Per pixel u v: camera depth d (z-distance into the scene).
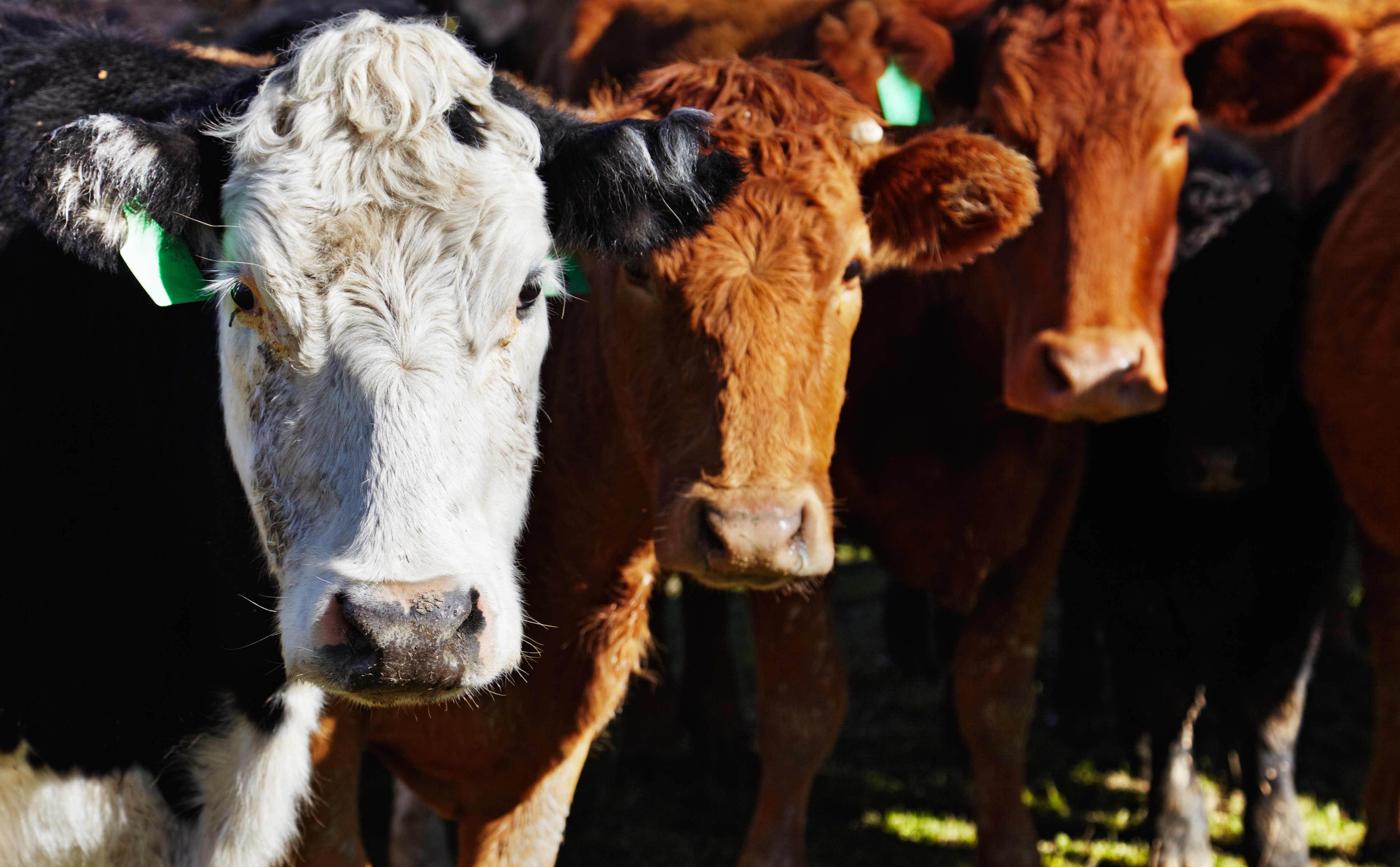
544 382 4.08
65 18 3.71
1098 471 5.39
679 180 3.00
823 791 6.04
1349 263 5.25
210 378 3.07
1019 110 4.77
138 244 2.69
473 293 2.69
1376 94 6.43
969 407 4.84
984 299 4.81
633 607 4.07
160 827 3.25
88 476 3.15
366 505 2.54
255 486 2.78
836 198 3.72
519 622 2.76
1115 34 4.80
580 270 3.43
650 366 3.68
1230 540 5.23
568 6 6.78
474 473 2.66
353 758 3.65
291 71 2.83
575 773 4.15
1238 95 5.12
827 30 4.88
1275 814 5.13
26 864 3.17
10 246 3.19
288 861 3.59
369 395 2.59
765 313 3.59
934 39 5.03
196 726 3.24
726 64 4.06
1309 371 5.36
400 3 4.96
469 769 3.96
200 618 3.21
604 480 3.90
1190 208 5.47
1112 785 6.13
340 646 2.52
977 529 4.89
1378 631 5.38
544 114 3.13
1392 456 5.09
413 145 2.71
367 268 2.63
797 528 3.48
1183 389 5.26
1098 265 4.61
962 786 6.18
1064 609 6.66
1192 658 5.25
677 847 5.45
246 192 2.67
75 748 3.11
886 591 7.77
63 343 3.17
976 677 4.84
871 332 4.83
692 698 6.24
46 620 3.07
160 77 3.44
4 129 3.28
